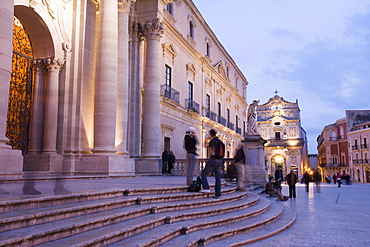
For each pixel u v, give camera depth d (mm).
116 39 12078
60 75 12000
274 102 65562
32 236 3416
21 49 11641
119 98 13070
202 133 29375
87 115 12281
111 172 11172
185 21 26625
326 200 14641
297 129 63219
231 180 15383
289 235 6648
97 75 11680
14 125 11242
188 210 6711
